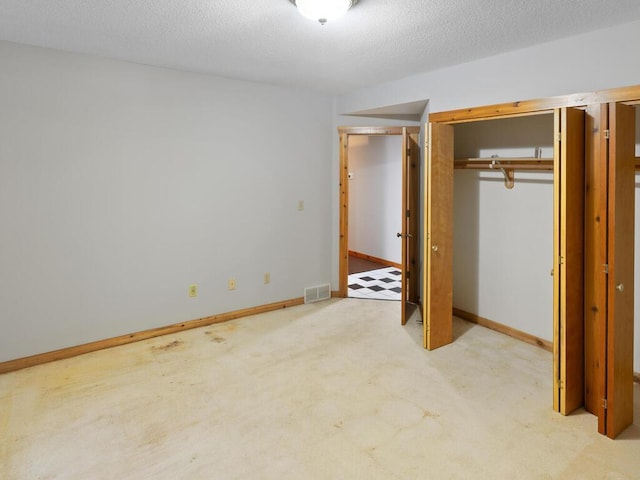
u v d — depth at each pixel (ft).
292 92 15.31
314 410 9.03
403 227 13.60
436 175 11.64
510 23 8.86
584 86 9.59
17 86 10.40
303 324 14.19
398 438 8.07
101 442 7.98
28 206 10.79
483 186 13.51
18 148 10.54
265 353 11.90
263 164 14.90
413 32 9.37
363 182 24.67
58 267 11.34
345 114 16.28
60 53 10.89
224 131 13.91
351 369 10.89
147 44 10.35
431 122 11.77
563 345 8.64
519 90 10.74
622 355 8.09
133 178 12.32
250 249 14.93
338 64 12.08
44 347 11.28
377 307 16.02
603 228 7.81
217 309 14.37
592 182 8.56
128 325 12.61
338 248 17.07
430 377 10.43
